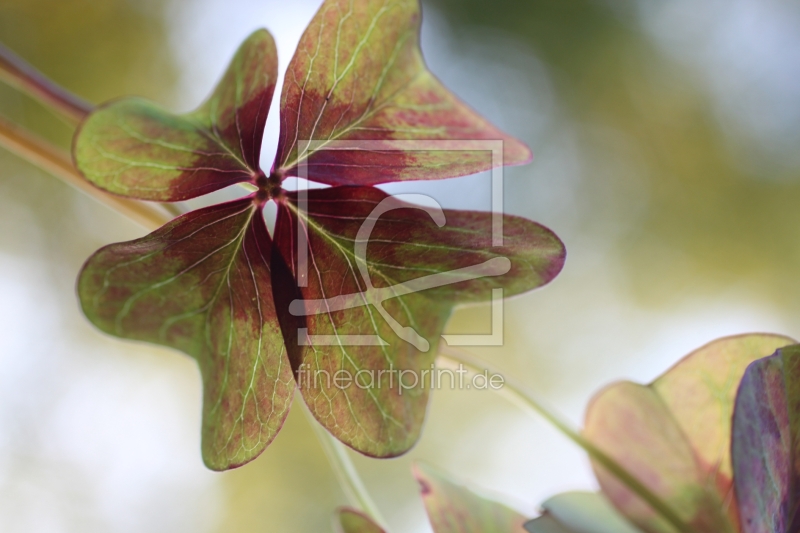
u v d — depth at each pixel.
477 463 0.57
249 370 0.20
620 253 0.66
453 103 0.19
